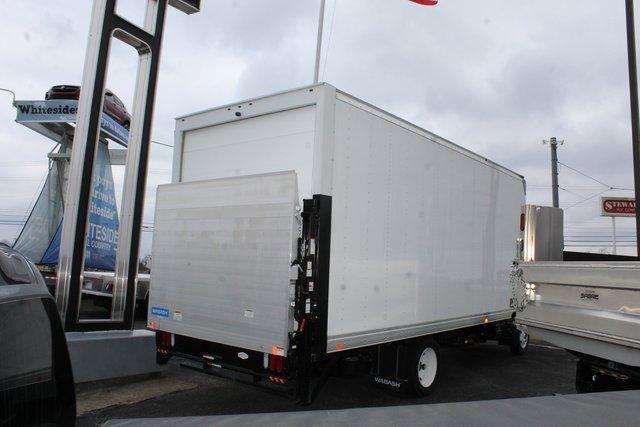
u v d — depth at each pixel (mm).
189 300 5266
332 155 4777
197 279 5211
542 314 5223
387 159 5531
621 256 15086
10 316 1671
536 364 8875
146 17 7215
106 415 5125
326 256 4598
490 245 7863
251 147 5461
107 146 14133
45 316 1825
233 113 5609
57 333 1860
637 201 9062
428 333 6184
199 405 5512
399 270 5676
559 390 6938
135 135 6996
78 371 5895
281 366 4453
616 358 4434
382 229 5418
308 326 4469
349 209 4969
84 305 14062
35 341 1743
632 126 9352
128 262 6785
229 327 4840
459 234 6973
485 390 6832
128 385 6191
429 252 6250
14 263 1860
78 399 5578
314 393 4637
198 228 5273
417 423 1666
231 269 4891
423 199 6160
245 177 4898
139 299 12453
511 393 6707
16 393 1620
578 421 1852
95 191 13492
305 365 4445
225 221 5016
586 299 4707
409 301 5836
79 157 6344
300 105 4941
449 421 1712
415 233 5984
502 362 9016
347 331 4898
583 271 4699
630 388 4520
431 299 6270
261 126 5383
